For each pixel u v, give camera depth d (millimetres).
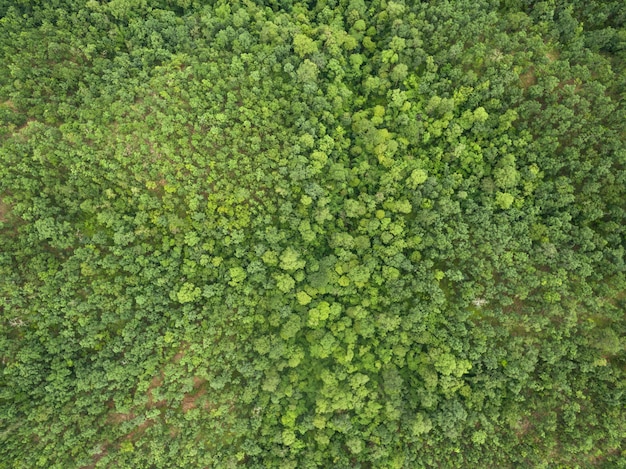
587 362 60812
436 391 64250
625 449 59625
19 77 64500
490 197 65375
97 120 65250
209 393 65188
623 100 62344
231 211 66312
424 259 67375
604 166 60938
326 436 63844
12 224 61438
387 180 67375
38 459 58594
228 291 66438
